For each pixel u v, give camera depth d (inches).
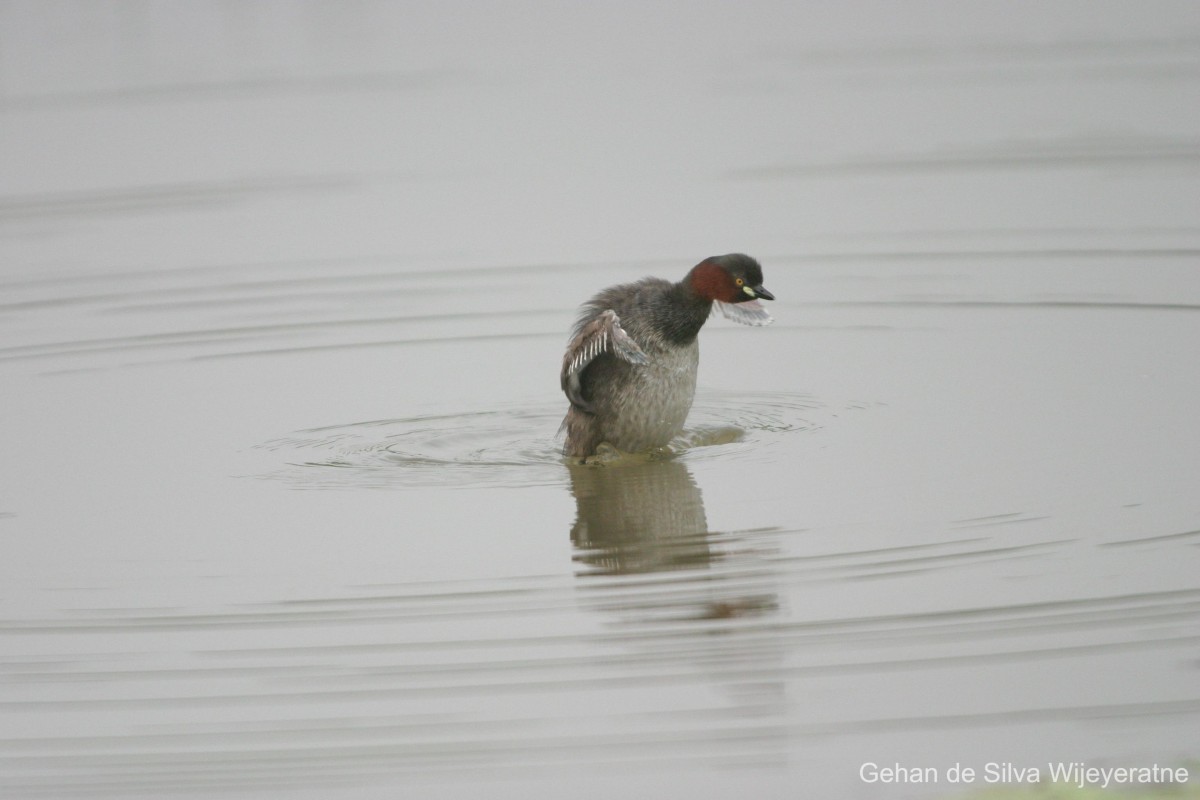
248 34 1528.1
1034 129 1175.0
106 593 553.3
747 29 1530.5
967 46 1422.2
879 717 451.5
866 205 1042.1
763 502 605.3
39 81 1375.5
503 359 830.5
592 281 937.5
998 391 733.9
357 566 565.6
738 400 752.3
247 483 661.9
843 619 504.4
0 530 615.2
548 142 1213.7
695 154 1175.0
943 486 611.2
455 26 1560.0
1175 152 1098.7
